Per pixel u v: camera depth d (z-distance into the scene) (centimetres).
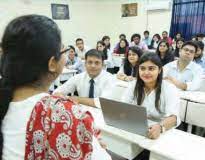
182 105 205
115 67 566
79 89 219
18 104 50
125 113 129
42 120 48
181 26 726
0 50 49
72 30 820
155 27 783
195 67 273
